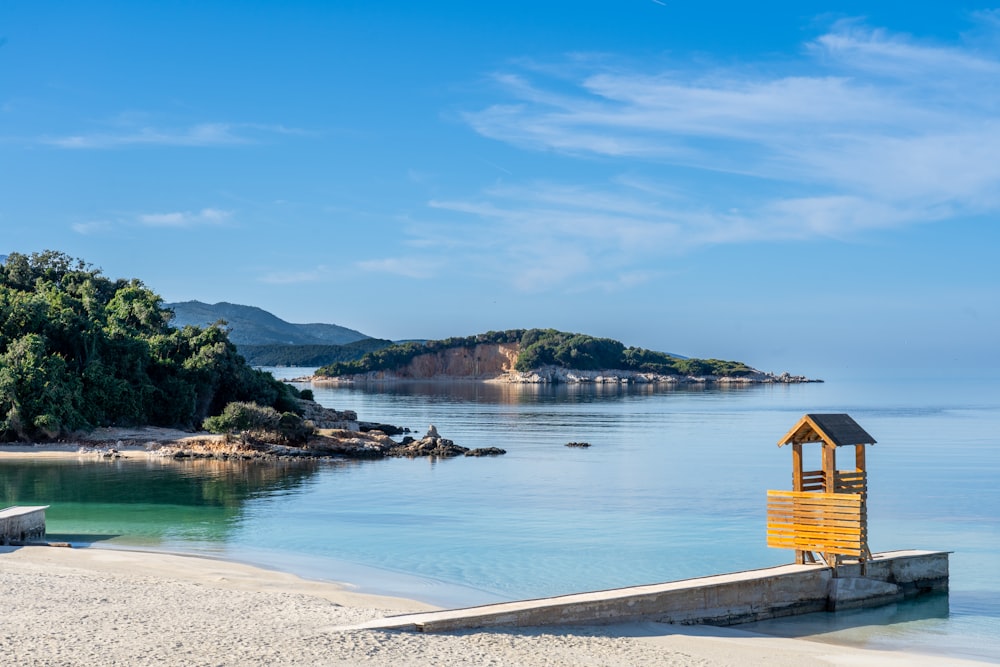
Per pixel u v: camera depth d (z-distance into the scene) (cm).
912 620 3109
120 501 5816
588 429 13862
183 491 6334
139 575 3369
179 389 10388
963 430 13838
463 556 4153
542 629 2636
